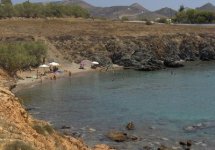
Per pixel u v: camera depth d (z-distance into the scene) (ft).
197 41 565.94
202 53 547.08
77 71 419.54
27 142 85.87
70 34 526.57
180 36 568.00
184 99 264.31
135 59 481.46
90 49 497.05
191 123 198.08
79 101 262.26
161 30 587.68
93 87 321.93
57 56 460.55
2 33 498.69
